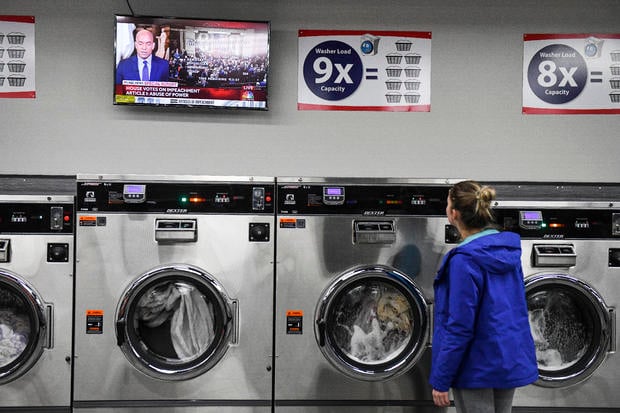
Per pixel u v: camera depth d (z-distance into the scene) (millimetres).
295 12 3523
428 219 2977
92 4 3465
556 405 3014
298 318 2938
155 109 3477
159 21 3354
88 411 2873
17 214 2859
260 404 2934
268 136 3521
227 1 3504
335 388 2945
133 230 2889
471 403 2197
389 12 3547
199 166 3498
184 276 2871
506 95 3582
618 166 3584
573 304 3096
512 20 3570
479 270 2152
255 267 2930
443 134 3570
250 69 3412
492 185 3379
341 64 3539
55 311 2871
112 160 3469
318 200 2957
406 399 2967
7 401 2857
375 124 3559
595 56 3574
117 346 2879
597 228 3006
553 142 3596
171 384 2900
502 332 2146
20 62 3434
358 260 2959
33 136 3449
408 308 3037
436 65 3566
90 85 3461
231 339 2916
